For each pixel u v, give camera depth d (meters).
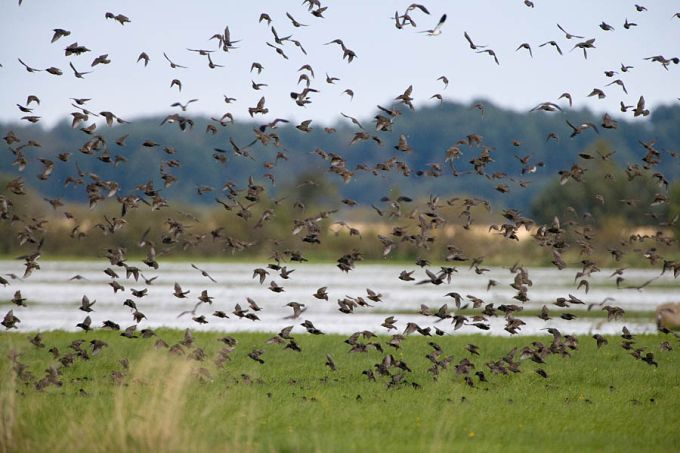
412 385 25.41
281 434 19.19
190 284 56.91
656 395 24.59
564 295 52.38
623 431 20.31
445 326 39.41
